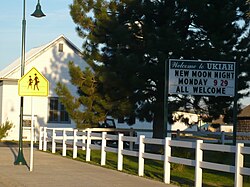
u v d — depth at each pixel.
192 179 16.92
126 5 26.98
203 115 28.64
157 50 25.91
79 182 15.73
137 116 27.92
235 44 27.38
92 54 28.03
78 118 28.22
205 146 14.40
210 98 27.53
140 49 26.92
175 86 21.80
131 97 27.39
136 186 15.00
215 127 29.39
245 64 26.55
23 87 18.06
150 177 17.33
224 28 27.06
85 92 28.16
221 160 22.52
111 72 26.61
